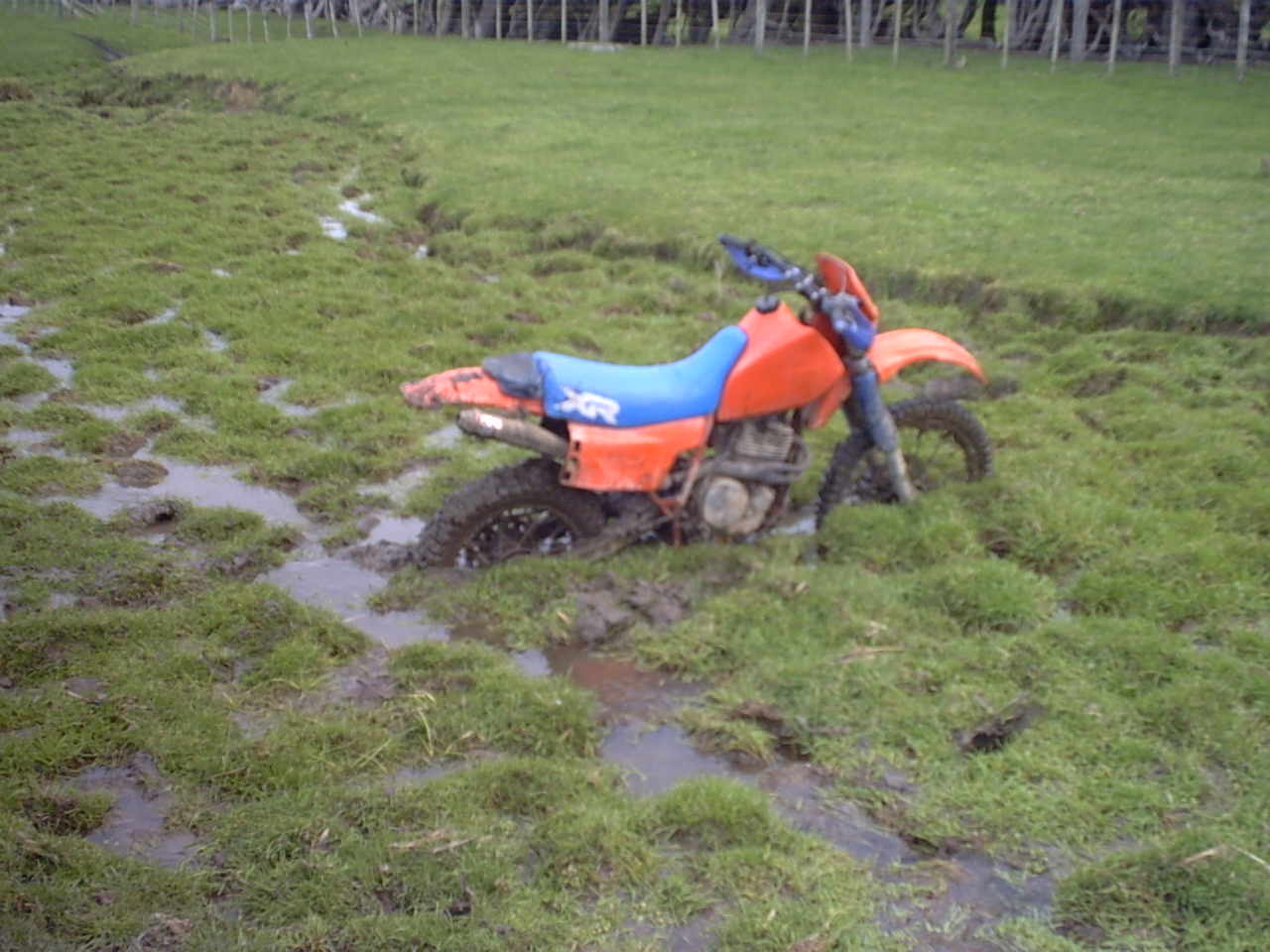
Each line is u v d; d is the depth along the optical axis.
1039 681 4.46
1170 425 6.95
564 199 12.49
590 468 5.17
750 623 4.91
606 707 4.48
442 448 6.88
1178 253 10.02
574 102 19.84
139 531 5.84
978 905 3.48
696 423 5.29
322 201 13.76
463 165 14.80
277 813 3.78
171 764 4.02
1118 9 24.06
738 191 12.73
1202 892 3.43
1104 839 3.72
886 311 9.11
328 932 3.31
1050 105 19.67
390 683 4.54
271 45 29.44
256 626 4.88
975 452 6.13
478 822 3.75
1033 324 8.84
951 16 25.59
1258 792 3.88
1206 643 4.79
